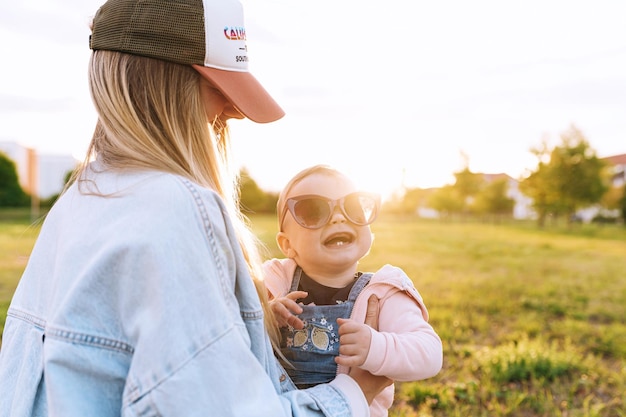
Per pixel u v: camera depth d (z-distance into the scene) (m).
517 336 6.70
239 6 1.38
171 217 1.10
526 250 18.02
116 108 1.25
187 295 1.05
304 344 1.64
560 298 9.27
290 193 1.77
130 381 1.03
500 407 4.66
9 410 1.23
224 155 1.58
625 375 5.20
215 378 1.04
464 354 5.95
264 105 1.39
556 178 37.06
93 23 1.37
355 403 1.34
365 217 1.72
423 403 4.77
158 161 1.22
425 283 10.38
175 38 1.27
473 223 40.78
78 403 1.05
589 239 24.92
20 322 1.29
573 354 5.69
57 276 1.15
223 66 1.32
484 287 10.01
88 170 1.29
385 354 1.44
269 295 1.76
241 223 1.45
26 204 36.81
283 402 1.19
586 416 4.32
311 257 1.71
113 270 1.07
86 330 1.06
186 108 1.30
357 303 1.65
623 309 8.49
